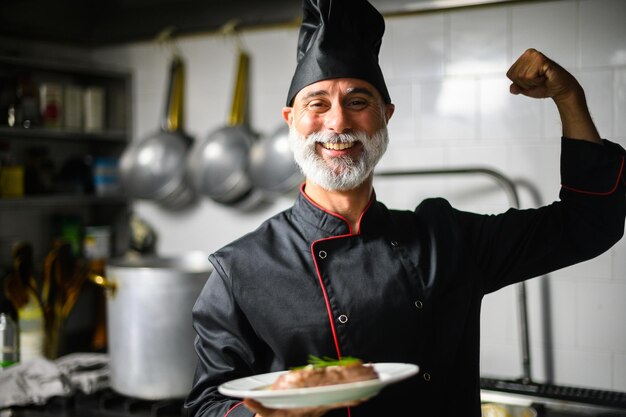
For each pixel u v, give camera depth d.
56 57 2.65
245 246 1.21
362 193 1.20
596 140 1.18
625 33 1.91
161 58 2.63
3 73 2.46
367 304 1.14
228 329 1.19
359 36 1.21
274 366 1.17
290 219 1.25
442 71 2.13
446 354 1.18
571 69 1.97
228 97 2.51
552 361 2.02
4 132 2.37
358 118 1.15
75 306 2.70
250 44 2.45
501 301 2.07
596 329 1.96
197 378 1.21
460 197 2.12
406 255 1.20
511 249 1.25
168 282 1.89
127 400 1.93
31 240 2.63
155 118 2.65
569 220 1.20
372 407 1.12
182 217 2.60
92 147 2.82
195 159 2.45
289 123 1.28
